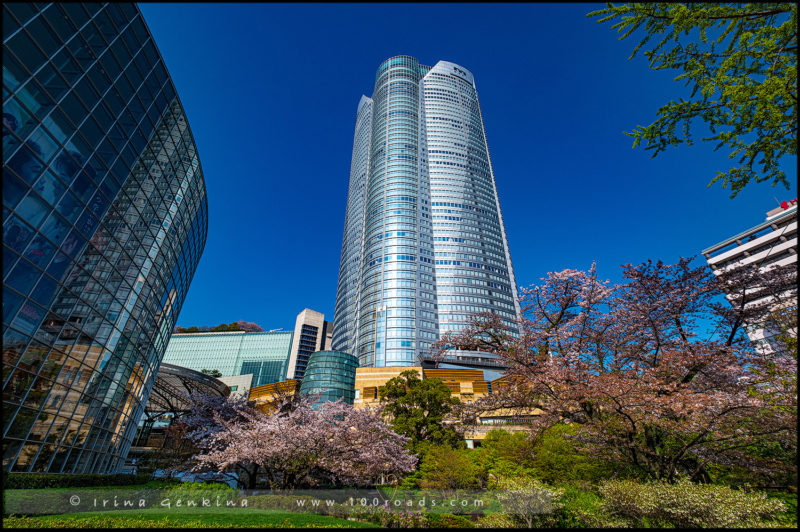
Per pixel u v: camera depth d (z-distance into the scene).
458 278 118.12
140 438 61.56
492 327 22.61
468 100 166.12
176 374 54.69
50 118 18.70
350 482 26.17
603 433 17.06
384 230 121.56
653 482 15.05
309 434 23.52
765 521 12.79
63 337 21.08
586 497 16.55
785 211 73.56
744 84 11.84
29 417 19.12
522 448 26.33
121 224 24.92
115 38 22.52
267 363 140.12
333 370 73.69
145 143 26.41
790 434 14.77
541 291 22.77
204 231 40.31
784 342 18.42
